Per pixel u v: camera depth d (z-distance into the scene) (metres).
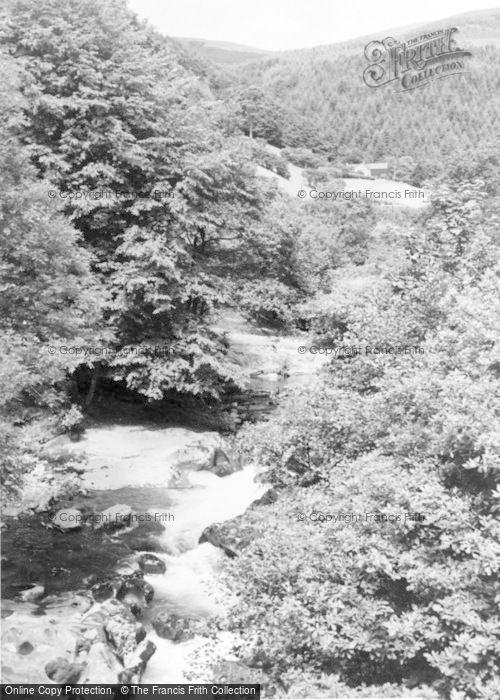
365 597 12.09
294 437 18.34
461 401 12.69
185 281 31.78
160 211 31.14
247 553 13.62
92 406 32.66
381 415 15.69
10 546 19.59
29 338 18.83
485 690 9.59
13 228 18.00
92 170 28.42
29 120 27.31
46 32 27.97
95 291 27.67
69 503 23.05
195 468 27.41
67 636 15.24
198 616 17.38
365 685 11.67
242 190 36.66
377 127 195.75
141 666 15.16
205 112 37.28
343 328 22.31
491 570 10.64
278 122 162.88
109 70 30.52
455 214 21.84
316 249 64.56
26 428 27.09
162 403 34.72
